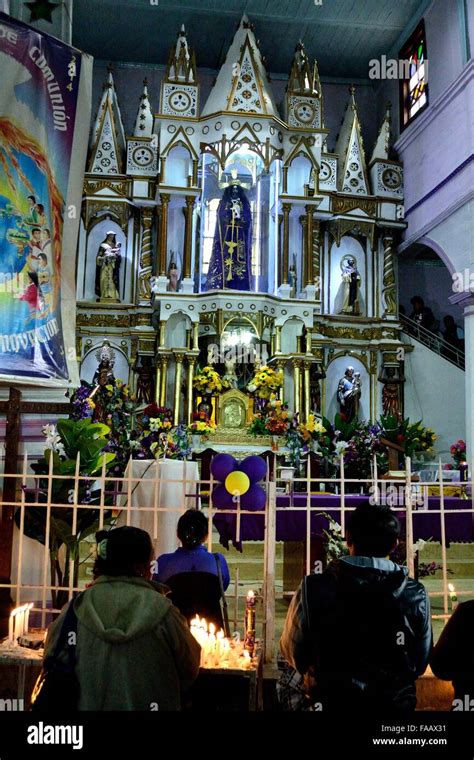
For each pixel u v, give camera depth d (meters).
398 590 2.63
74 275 6.89
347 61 19.27
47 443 4.99
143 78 18.98
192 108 16.47
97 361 16.38
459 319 18.77
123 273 17.05
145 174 17.03
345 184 17.91
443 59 15.98
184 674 2.63
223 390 14.81
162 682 2.50
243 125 16.03
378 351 17.19
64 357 6.59
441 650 2.81
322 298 17.53
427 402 16.98
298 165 17.05
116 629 2.46
